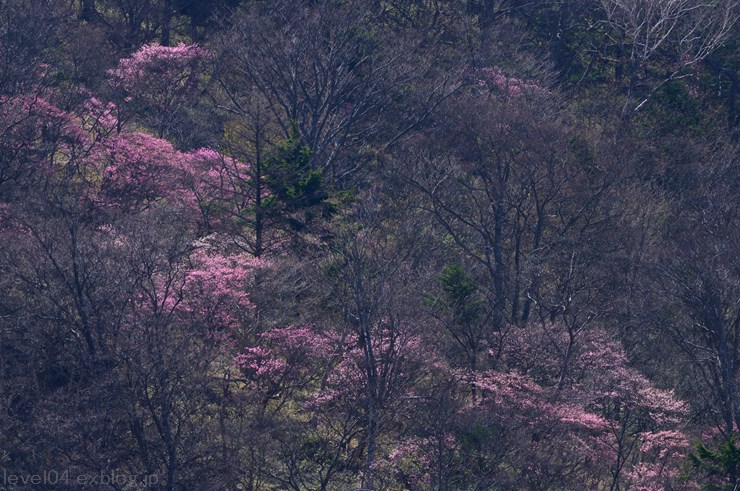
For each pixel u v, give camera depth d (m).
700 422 30.39
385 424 23.20
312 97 42.66
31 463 20.36
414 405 23.86
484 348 28.44
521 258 36.59
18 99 32.91
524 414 23.91
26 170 30.69
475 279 33.88
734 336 31.14
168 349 22.33
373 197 34.75
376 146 42.22
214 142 39.72
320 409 24.03
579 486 23.31
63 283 22.83
